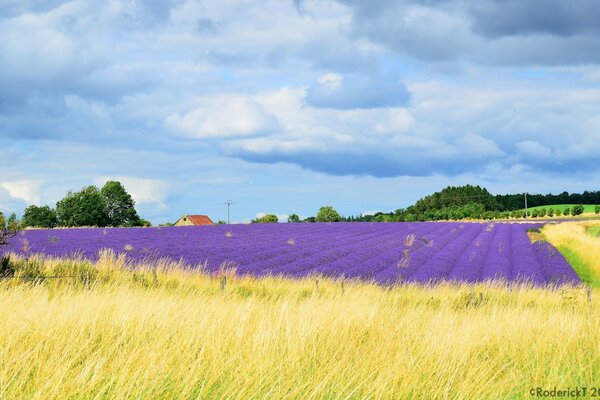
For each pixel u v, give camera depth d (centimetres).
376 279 2725
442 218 13075
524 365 783
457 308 1741
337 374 632
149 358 629
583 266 3966
